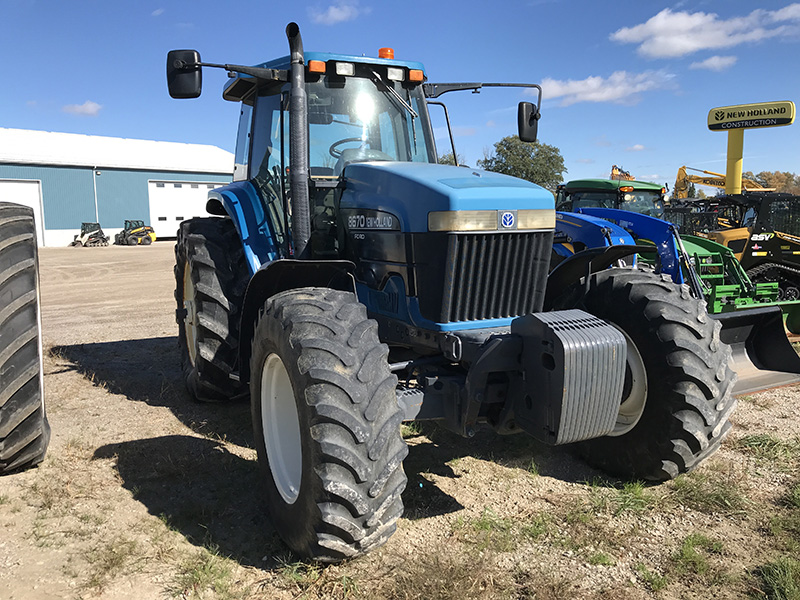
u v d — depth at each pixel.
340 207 3.73
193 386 4.64
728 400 3.28
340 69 3.74
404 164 3.58
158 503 3.21
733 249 9.16
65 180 35.69
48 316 9.05
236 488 3.41
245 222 4.15
